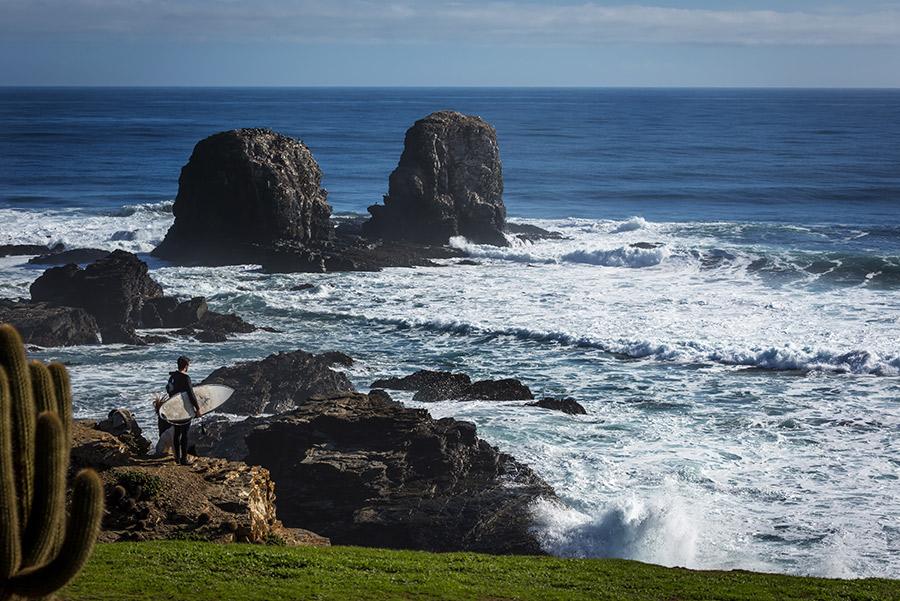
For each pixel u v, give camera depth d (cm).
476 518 3406
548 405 4772
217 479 2692
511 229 10575
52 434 1407
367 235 9938
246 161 8931
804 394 4950
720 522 3444
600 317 6625
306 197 9256
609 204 14012
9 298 6875
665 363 5603
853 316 6488
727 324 6334
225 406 4666
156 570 2100
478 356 5825
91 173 17062
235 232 9012
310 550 2483
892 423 4472
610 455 4094
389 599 2028
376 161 19838
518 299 7275
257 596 1970
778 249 9169
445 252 9281
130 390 5031
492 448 3900
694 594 2244
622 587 2294
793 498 3641
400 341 6216
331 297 7438
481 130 9881
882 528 3375
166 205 12131
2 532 1353
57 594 1852
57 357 5709
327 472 3531
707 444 4231
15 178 16125
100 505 1393
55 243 9412
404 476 3641
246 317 6875
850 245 9675
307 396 4797
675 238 10231
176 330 6397
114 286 6419
